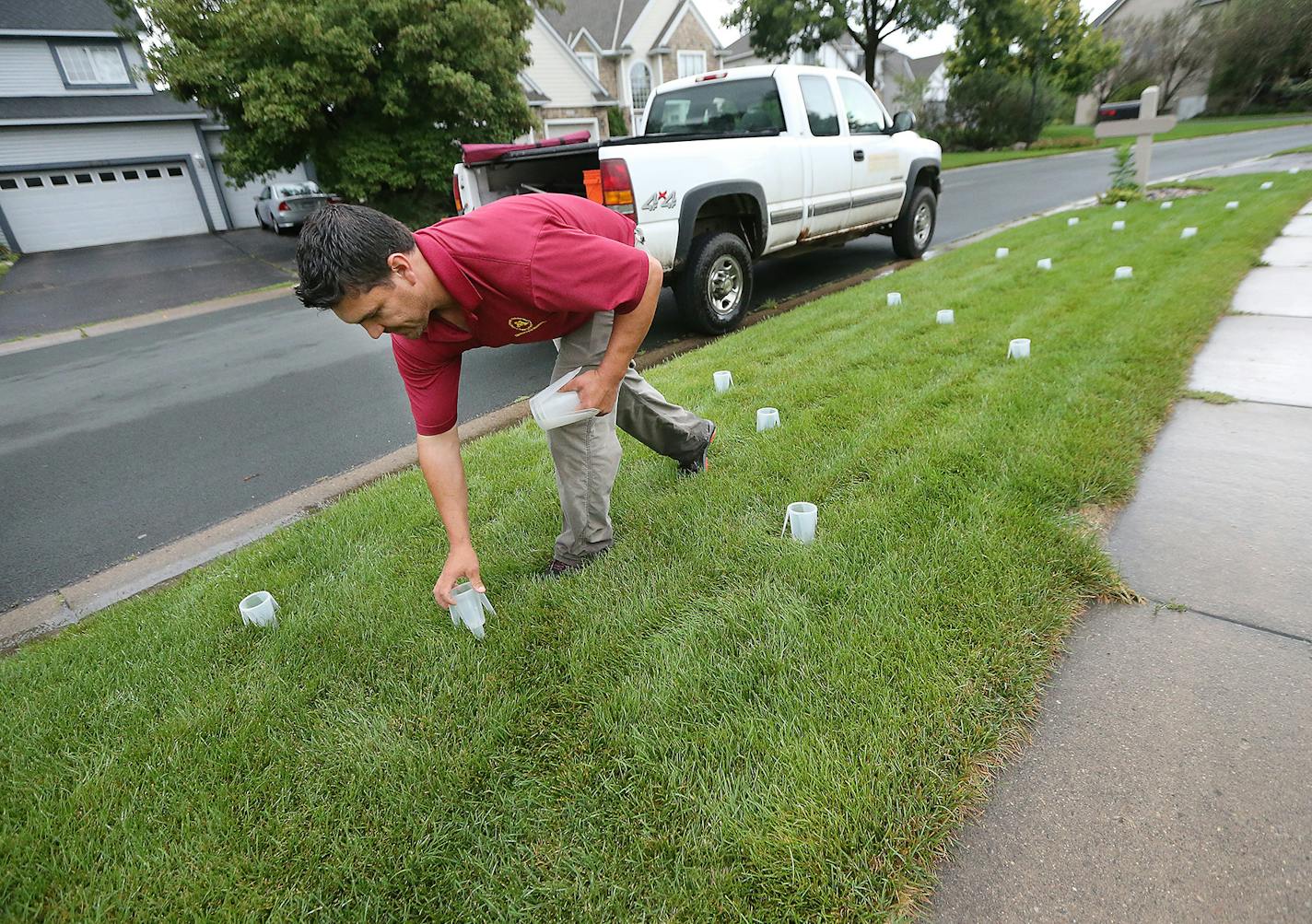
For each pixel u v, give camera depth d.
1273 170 11.18
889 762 1.48
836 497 2.52
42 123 17.94
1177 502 2.37
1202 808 1.38
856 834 1.36
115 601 2.73
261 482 3.72
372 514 2.88
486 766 1.62
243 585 2.46
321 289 1.32
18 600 2.83
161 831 1.54
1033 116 29.31
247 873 1.44
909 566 2.07
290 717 1.83
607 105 25.14
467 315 1.60
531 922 1.29
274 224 19.12
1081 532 2.19
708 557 2.26
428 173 13.88
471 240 1.49
